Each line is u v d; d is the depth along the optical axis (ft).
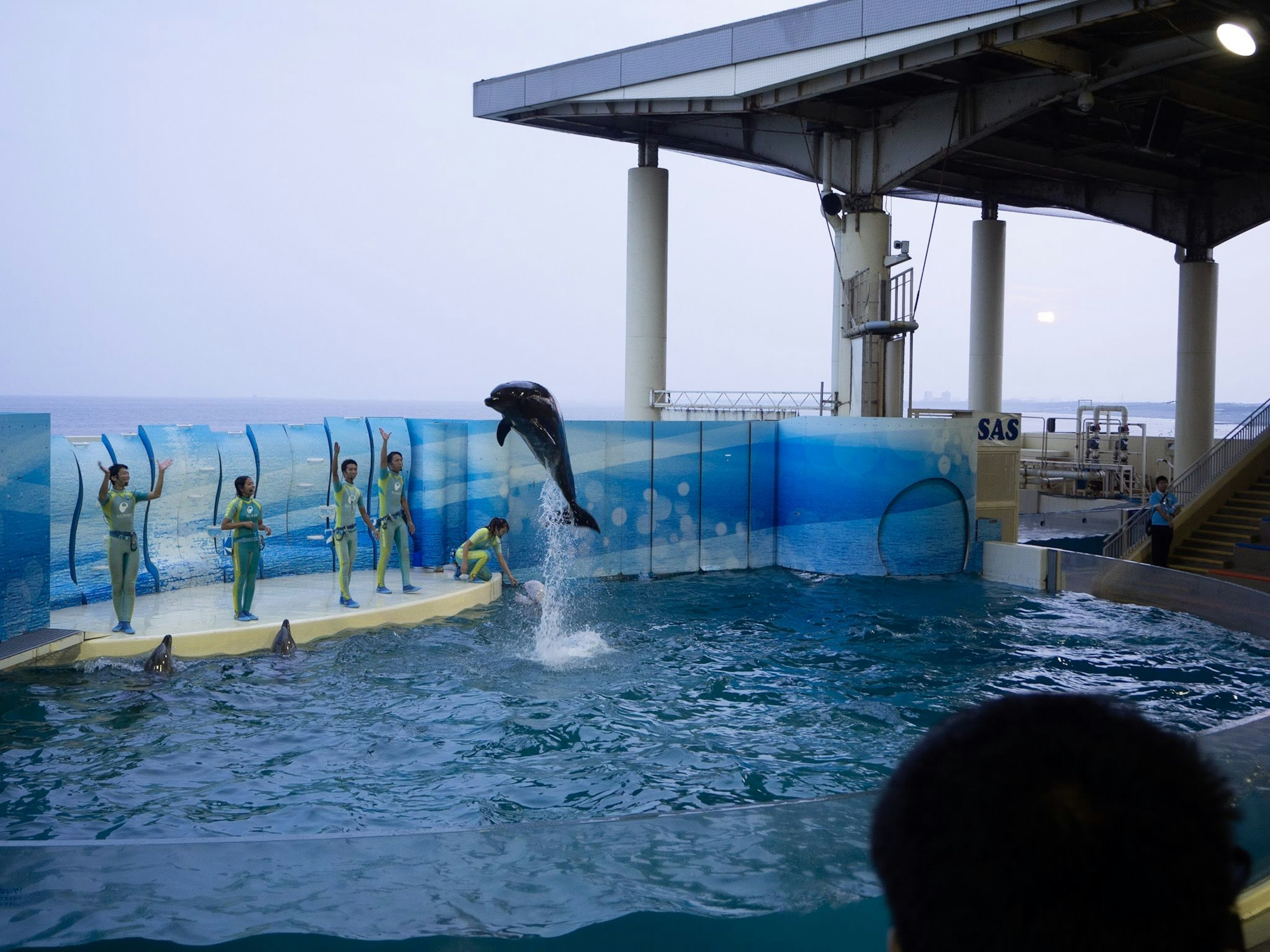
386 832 12.60
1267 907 10.17
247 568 41.11
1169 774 2.82
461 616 46.75
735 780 26.73
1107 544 69.10
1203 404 95.66
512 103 77.25
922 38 55.93
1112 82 61.00
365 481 54.60
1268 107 73.87
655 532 61.52
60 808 23.75
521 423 34.35
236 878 12.36
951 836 2.84
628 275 83.35
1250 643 44.70
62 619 40.24
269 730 30.01
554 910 12.17
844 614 50.08
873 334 69.56
